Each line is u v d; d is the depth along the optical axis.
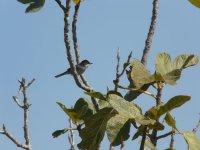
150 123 6.39
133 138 7.04
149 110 6.90
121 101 6.60
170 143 8.07
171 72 7.32
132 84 7.70
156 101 7.42
